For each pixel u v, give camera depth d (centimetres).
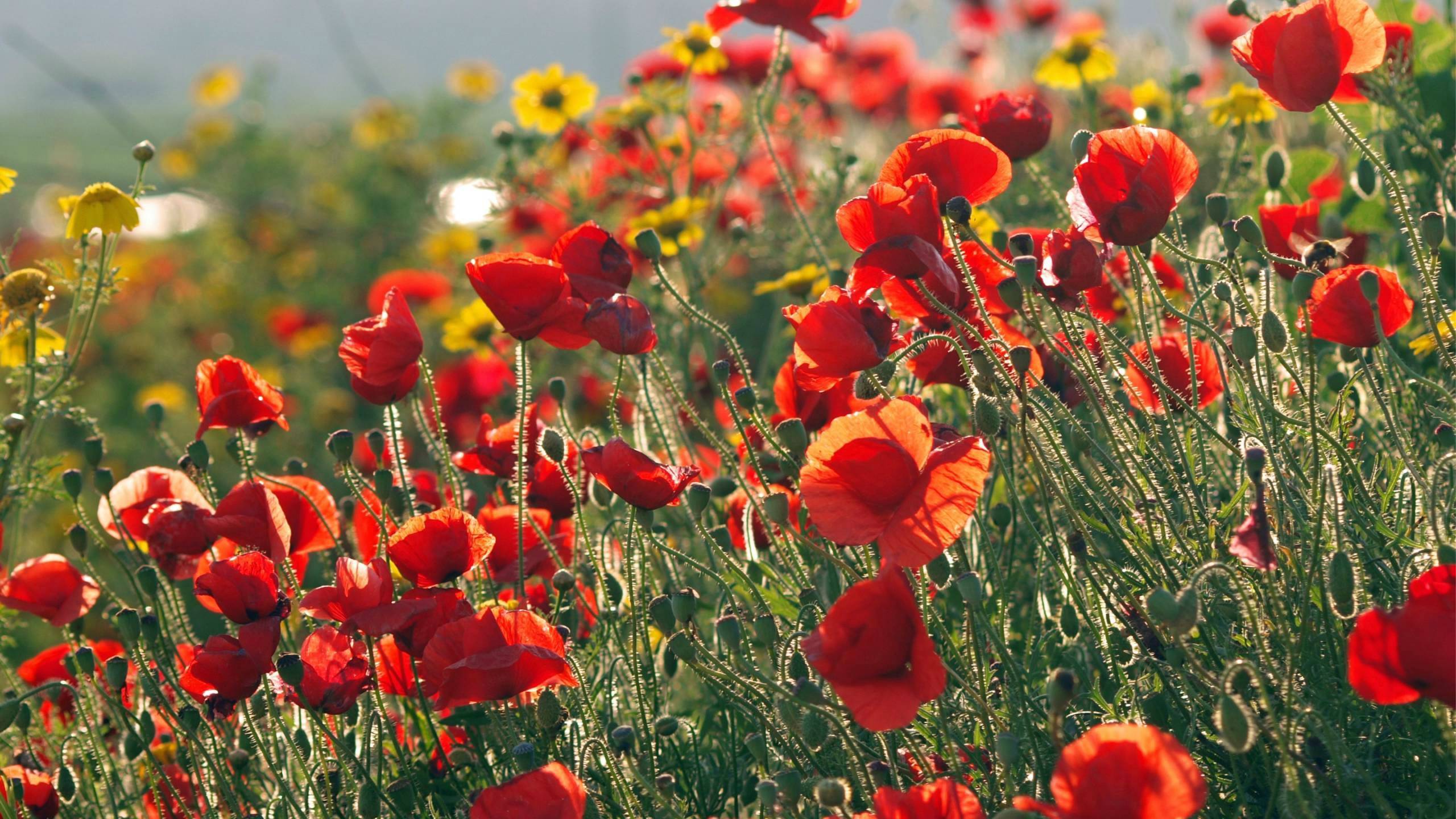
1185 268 212
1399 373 213
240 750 214
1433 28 241
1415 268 206
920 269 199
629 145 338
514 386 268
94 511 312
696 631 202
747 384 210
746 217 352
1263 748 193
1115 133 200
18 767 212
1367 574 202
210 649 204
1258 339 206
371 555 218
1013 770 196
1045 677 210
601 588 212
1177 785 182
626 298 205
